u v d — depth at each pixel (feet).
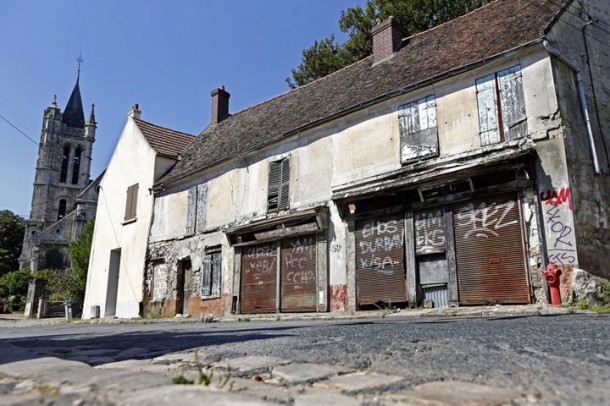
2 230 218.18
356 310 41.75
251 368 10.05
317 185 47.34
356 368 9.68
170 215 65.87
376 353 11.51
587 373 8.26
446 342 12.97
